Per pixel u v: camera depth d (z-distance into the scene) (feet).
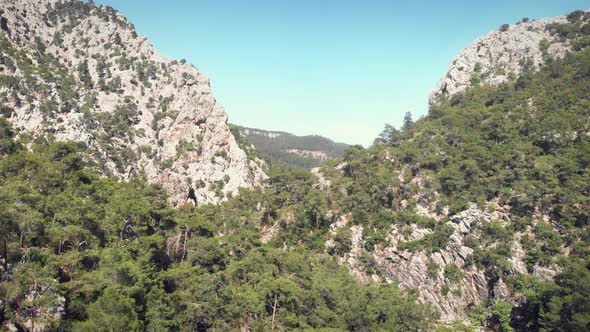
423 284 395.96
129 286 202.80
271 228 476.95
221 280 269.85
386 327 260.42
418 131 593.01
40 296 180.96
